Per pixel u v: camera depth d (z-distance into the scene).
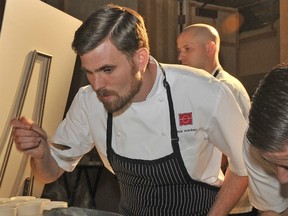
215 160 1.61
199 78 1.50
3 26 1.71
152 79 1.48
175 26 3.89
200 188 1.57
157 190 1.56
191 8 4.20
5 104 1.85
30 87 1.99
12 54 1.81
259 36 5.26
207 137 1.53
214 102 1.47
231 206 1.51
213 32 2.53
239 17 5.17
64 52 2.20
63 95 2.30
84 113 1.61
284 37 3.08
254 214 2.34
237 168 1.50
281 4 3.09
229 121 1.48
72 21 2.21
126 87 1.29
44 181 1.65
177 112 1.50
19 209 1.39
